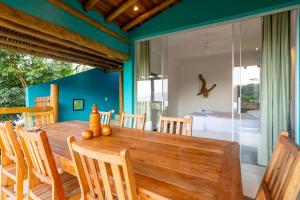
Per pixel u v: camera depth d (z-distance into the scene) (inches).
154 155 48.4
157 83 154.3
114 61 219.0
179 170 39.1
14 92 242.8
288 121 98.7
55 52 165.6
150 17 145.3
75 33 109.3
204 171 38.5
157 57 153.8
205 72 245.4
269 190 38.9
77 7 110.8
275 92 101.6
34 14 86.7
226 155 48.5
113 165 29.1
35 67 266.1
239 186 32.2
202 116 164.6
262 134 105.5
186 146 56.6
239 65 113.7
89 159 33.9
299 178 28.1
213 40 175.6
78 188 55.5
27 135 47.0
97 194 37.6
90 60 206.7
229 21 114.1
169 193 30.4
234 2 110.1
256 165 107.9
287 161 34.6
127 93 163.5
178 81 263.7
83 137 64.7
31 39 128.2
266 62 103.7
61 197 48.0
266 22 103.5
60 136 69.4
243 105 112.3
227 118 151.6
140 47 161.6
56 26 97.5
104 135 69.8
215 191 30.6
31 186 56.4
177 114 262.8
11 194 63.8
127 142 60.6
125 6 117.6
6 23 88.6
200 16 122.5
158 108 154.2
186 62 256.7
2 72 235.8
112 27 141.6
